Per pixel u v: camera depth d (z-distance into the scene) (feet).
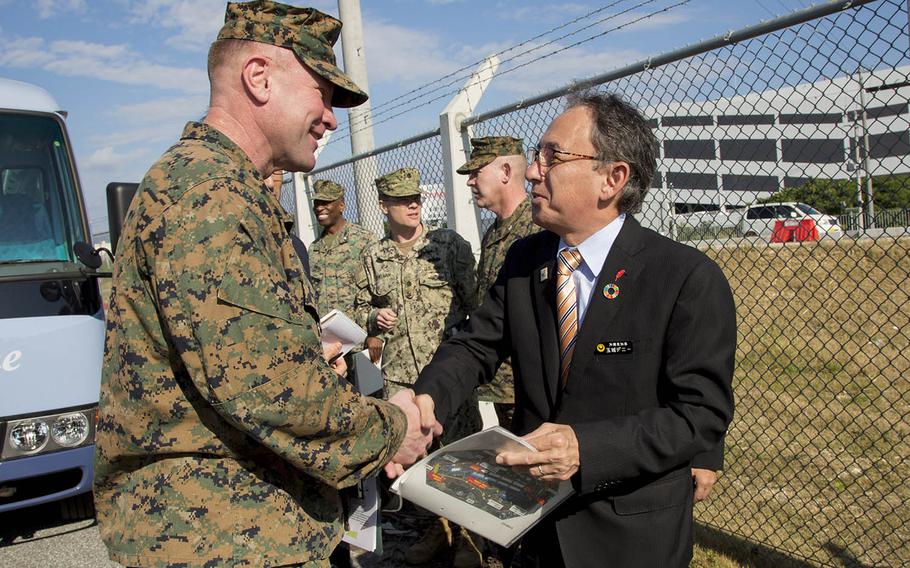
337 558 10.82
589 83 10.96
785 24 9.04
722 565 10.67
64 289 13.70
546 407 6.56
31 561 13.21
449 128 14.87
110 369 5.24
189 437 5.04
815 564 10.47
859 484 12.96
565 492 5.88
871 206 8.89
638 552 6.00
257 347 4.72
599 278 6.28
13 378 12.48
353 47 22.66
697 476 7.07
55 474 12.98
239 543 5.01
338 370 7.90
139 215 4.99
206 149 5.25
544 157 6.44
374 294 13.98
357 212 21.21
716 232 10.42
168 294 4.71
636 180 6.41
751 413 16.69
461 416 12.83
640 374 6.04
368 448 5.25
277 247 5.25
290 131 5.72
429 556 11.94
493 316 7.30
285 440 4.86
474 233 15.21
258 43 5.55
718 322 5.88
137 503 5.08
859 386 17.16
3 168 14.39
